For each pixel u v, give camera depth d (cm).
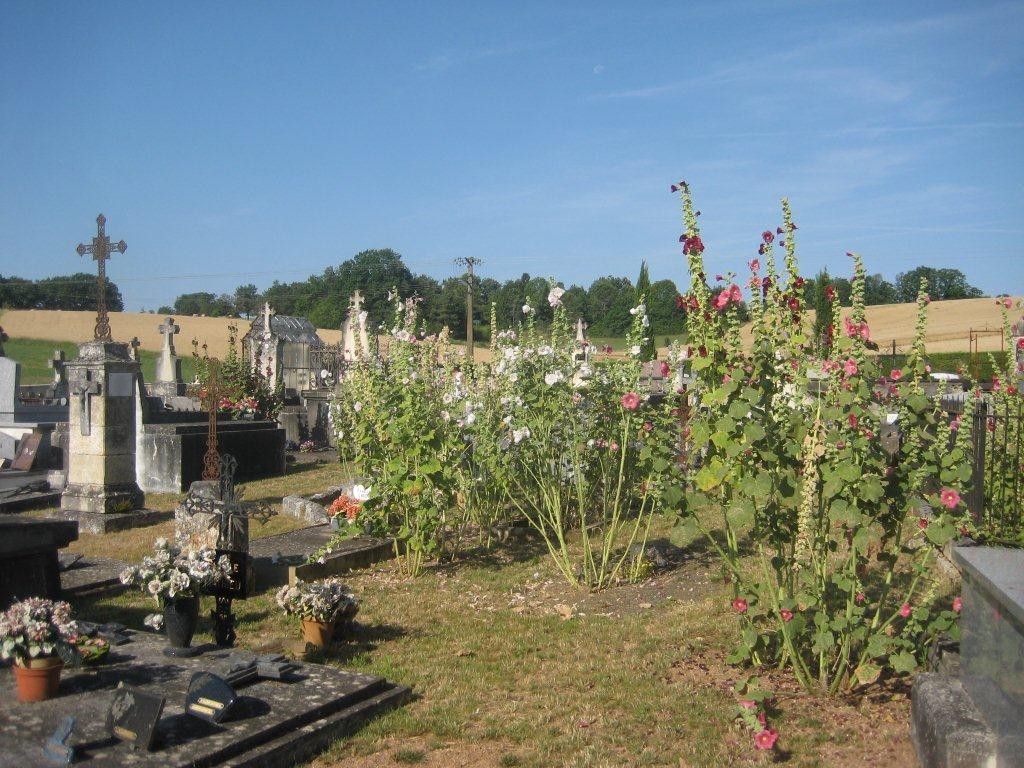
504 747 484
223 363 2145
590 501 1041
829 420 533
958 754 401
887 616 641
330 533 1057
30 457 1673
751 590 567
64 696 492
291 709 491
